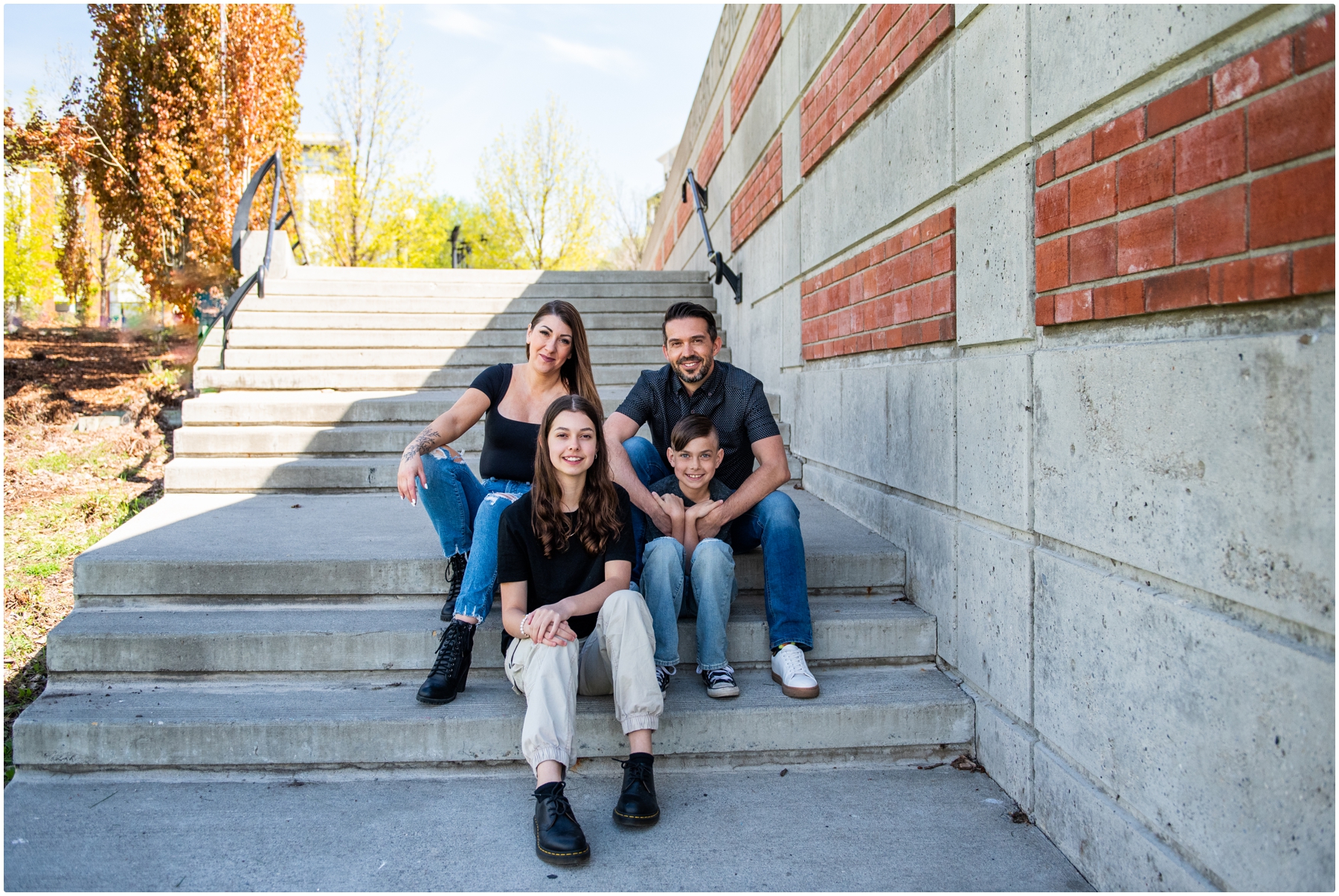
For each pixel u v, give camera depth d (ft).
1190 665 5.30
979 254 8.34
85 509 17.61
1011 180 7.67
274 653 9.09
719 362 10.05
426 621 9.58
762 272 19.26
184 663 9.03
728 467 10.05
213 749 8.12
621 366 20.85
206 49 33.76
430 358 20.52
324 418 16.74
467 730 8.21
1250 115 4.74
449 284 25.86
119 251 35.78
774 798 7.89
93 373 31.50
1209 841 5.14
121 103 33.47
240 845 7.00
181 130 34.17
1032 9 7.24
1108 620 6.22
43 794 7.81
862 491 12.30
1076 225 6.61
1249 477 4.78
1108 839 6.20
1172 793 5.50
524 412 9.60
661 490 9.66
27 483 19.54
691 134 32.14
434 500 9.37
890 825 7.39
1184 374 5.34
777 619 9.00
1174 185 5.41
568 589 8.12
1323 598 4.28
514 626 7.70
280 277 25.31
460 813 7.58
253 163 34.58
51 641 8.90
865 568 10.51
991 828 7.33
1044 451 7.15
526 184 71.51
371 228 54.08
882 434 11.39
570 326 9.48
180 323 43.19
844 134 12.68
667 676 8.50
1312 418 4.33
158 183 32.83
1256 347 4.72
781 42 16.98
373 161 54.19
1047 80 6.99
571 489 8.01
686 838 7.18
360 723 8.14
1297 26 4.49
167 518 12.64
